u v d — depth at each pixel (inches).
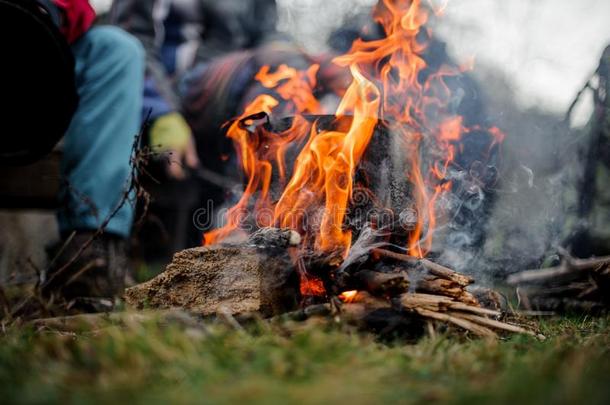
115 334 79.4
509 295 145.7
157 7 231.5
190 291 107.1
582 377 64.7
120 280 141.2
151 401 60.7
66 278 139.0
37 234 179.6
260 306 102.3
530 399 58.1
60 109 125.1
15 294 136.6
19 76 122.1
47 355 79.9
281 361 71.4
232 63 208.5
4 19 118.5
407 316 96.6
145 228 211.6
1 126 123.3
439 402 62.0
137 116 147.3
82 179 140.7
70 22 144.8
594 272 131.6
